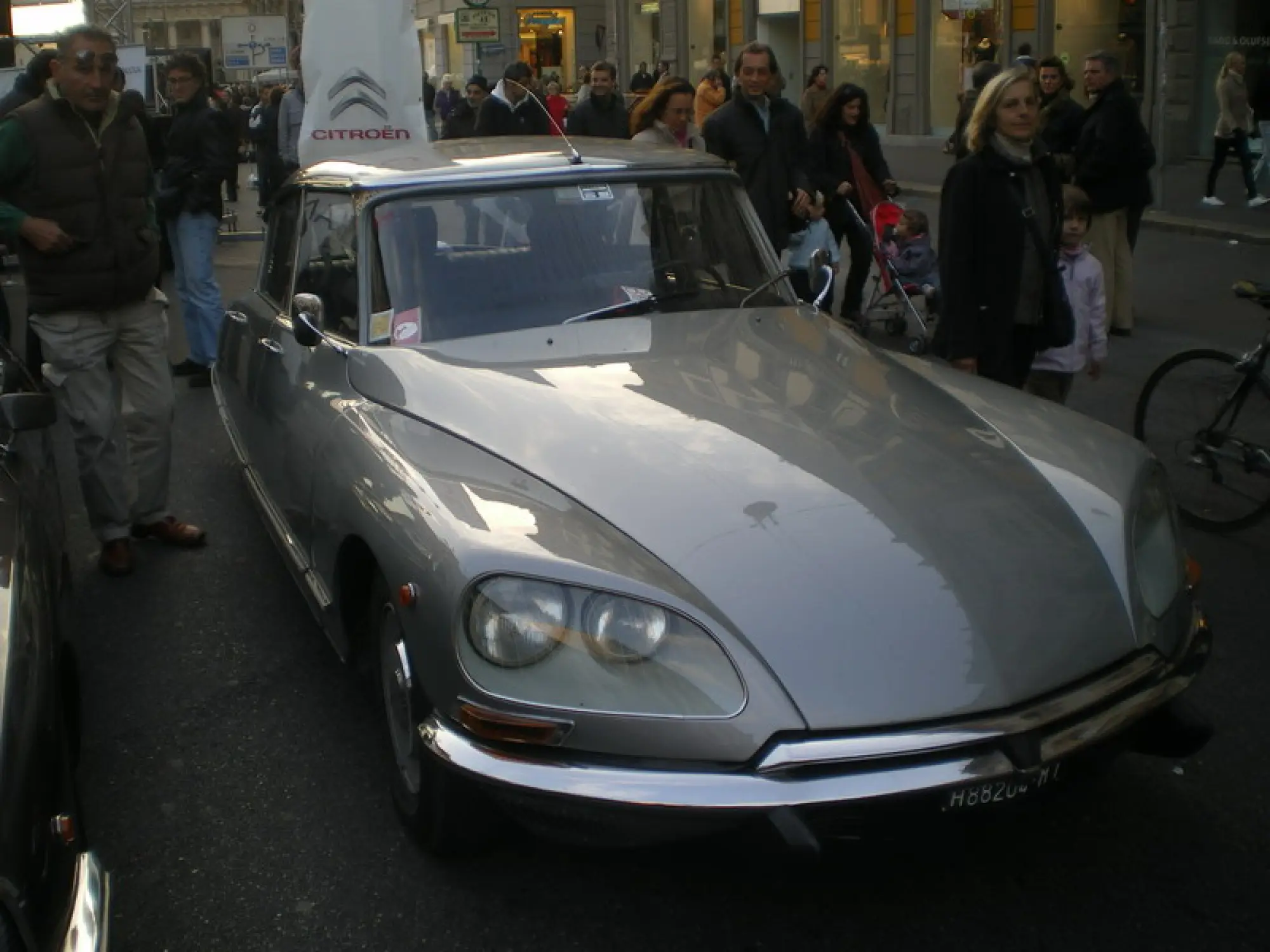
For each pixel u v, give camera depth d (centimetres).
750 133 771
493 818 327
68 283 511
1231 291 1109
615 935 313
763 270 466
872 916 318
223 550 580
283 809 372
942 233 521
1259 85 1586
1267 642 466
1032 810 321
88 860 256
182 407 826
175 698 443
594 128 1040
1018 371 544
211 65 2798
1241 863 337
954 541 304
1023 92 499
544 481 318
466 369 380
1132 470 345
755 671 274
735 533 296
